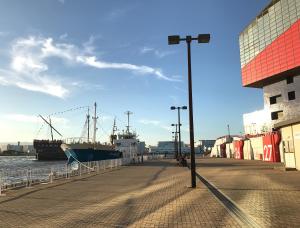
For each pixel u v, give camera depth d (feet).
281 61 269.03
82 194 53.62
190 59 63.52
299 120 90.48
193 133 61.11
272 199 44.21
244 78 322.55
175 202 43.24
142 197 48.57
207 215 34.30
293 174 85.51
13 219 33.78
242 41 327.47
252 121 338.13
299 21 249.55
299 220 30.96
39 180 80.94
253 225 29.35
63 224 31.17
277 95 294.87
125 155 252.83
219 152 352.69
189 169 120.47
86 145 191.52
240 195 48.78
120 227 29.66
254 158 220.64
